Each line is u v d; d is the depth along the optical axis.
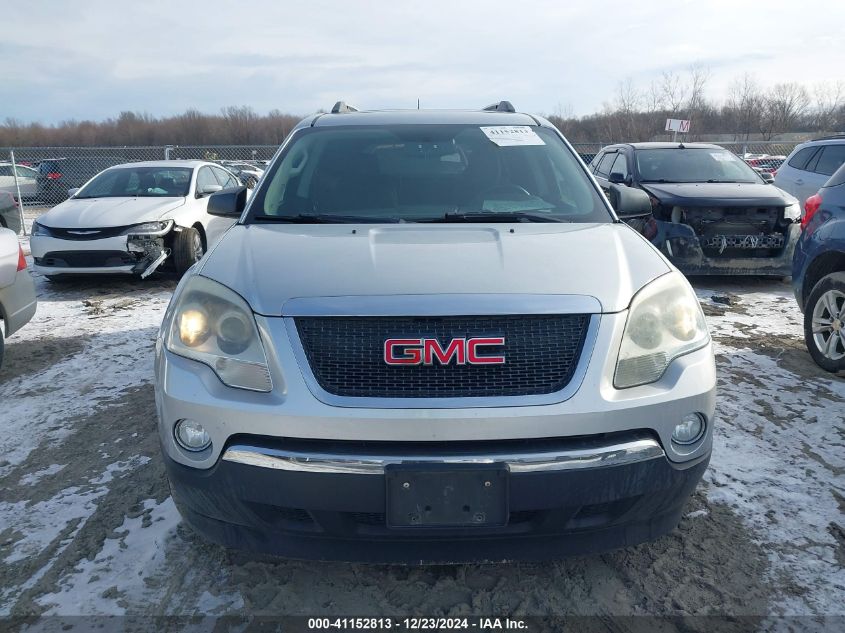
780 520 2.83
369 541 2.14
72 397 4.31
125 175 9.05
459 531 2.07
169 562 2.58
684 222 7.12
